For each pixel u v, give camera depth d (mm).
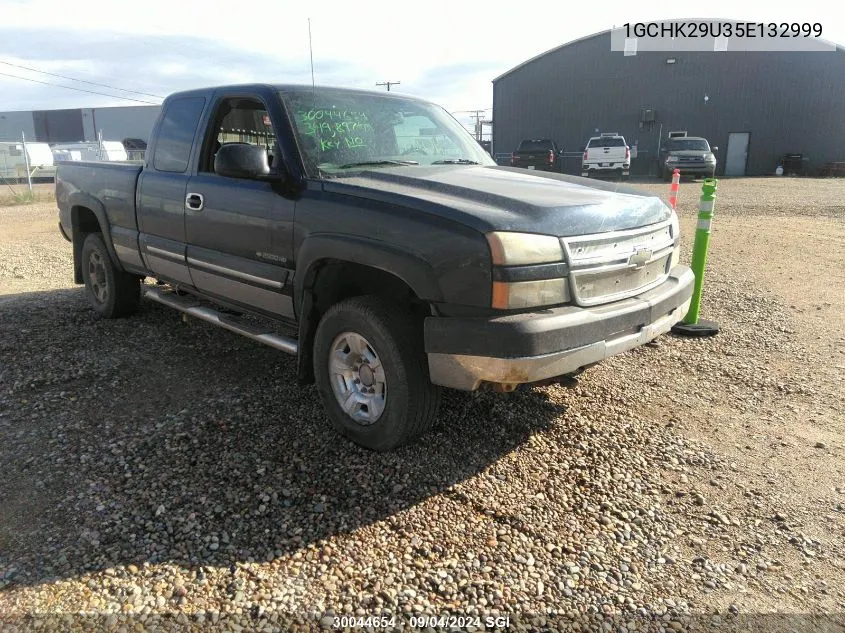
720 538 2912
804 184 24641
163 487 3197
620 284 3422
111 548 2744
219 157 3672
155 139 5109
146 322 6027
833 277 7922
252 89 4234
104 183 5660
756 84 34031
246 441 3668
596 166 27391
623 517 3043
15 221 14820
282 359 5027
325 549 2766
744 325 6047
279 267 3914
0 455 3504
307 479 3289
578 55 36469
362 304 3389
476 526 2949
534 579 2627
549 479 3342
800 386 4602
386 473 3346
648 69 35312
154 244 5035
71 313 6355
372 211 3322
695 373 4848
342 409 3648
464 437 3744
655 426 3963
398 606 2465
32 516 2963
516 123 38844
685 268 4148
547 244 3037
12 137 49469
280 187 3822
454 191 3408
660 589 2590
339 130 4117
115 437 3711
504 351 2918
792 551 2834
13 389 4387
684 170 26000
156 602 2449
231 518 2961
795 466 3525
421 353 3316
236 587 2533
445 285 3037
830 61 32750
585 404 4246
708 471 3463
